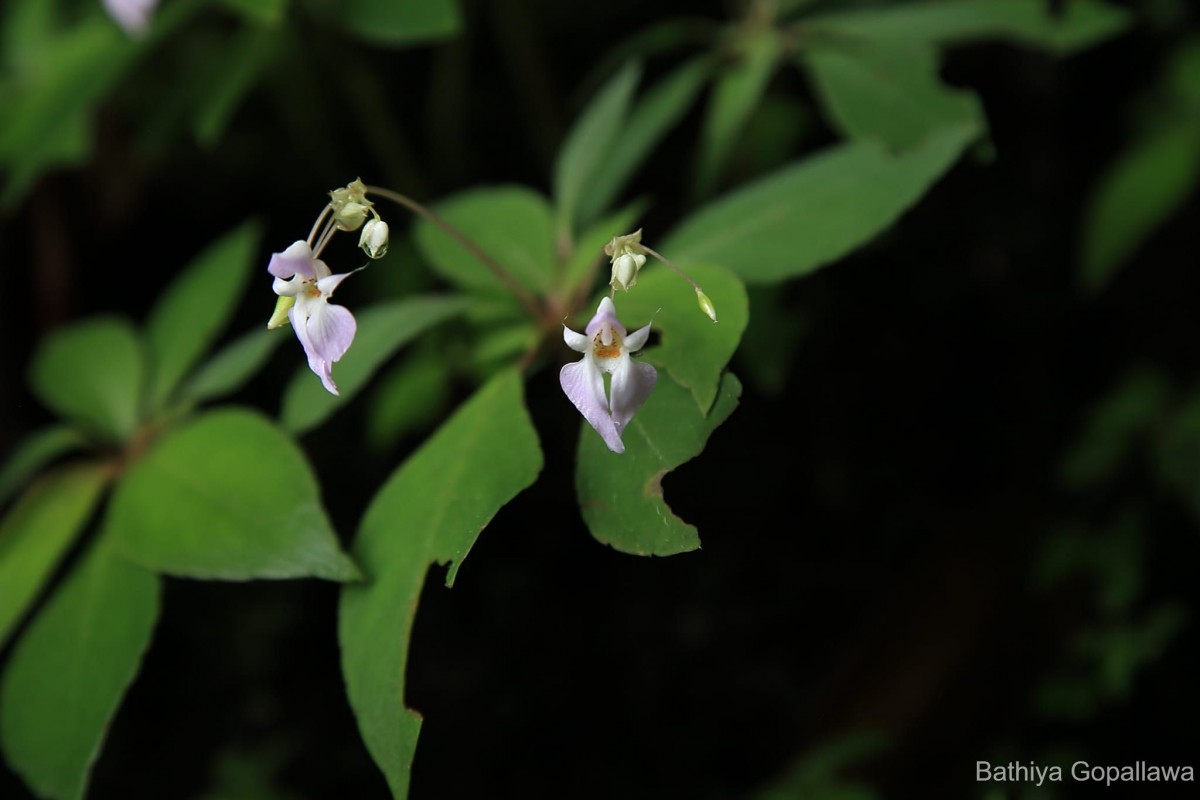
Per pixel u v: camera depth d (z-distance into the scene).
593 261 0.56
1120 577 0.71
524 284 0.56
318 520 0.52
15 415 0.83
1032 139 0.86
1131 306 0.83
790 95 0.85
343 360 0.54
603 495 0.50
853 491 0.83
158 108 0.69
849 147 0.55
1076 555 0.74
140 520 0.54
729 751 0.77
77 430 0.59
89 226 0.86
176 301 0.61
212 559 0.53
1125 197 0.68
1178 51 0.74
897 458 0.84
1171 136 0.68
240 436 0.55
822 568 0.82
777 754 0.76
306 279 0.49
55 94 0.66
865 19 0.63
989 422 0.85
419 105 0.90
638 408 0.50
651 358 0.50
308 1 0.76
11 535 0.57
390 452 0.82
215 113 0.63
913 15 0.63
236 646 0.79
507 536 0.81
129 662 0.53
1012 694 0.71
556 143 0.86
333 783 0.77
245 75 0.65
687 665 0.80
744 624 0.80
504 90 0.92
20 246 0.84
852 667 0.76
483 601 0.80
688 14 0.90
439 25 0.60
